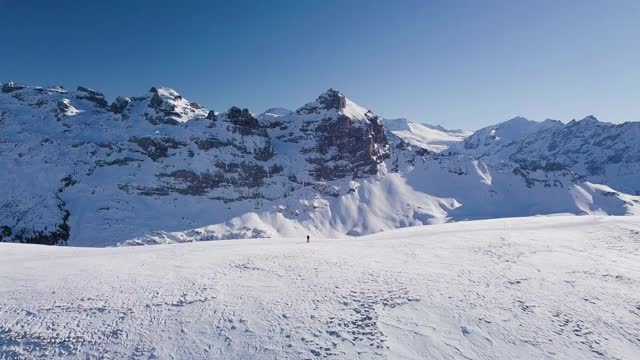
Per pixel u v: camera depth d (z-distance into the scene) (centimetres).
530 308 2638
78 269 3394
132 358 2055
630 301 2788
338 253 4084
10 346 2127
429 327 2370
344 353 2109
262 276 3195
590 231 5297
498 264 3638
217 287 2925
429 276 3231
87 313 2486
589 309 2647
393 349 2148
